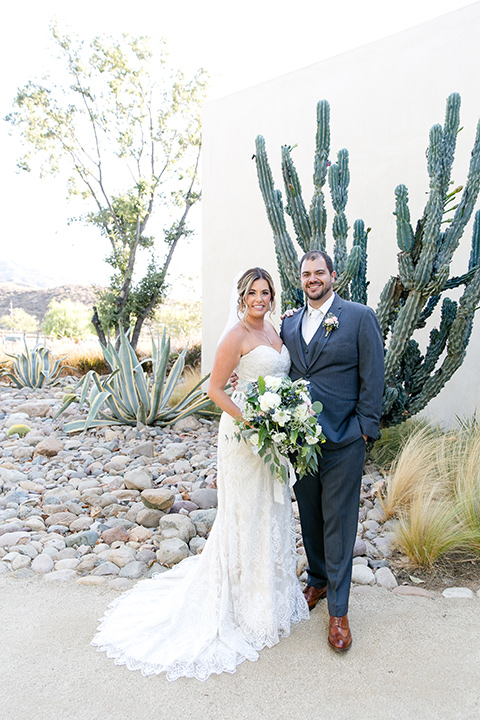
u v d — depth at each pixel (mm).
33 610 2600
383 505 3611
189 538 3262
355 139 6020
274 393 2162
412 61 5527
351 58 5992
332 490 2320
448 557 3072
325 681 2104
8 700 2002
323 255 2404
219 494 2477
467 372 5262
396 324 4086
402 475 3684
